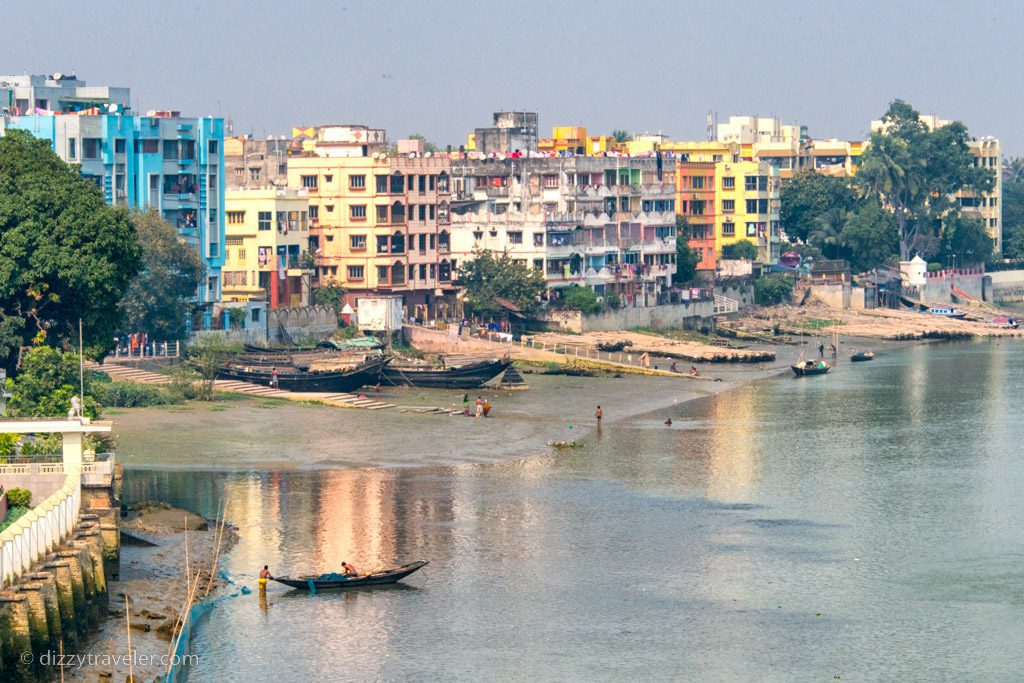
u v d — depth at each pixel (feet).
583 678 299.58
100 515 335.67
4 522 319.06
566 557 377.91
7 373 466.70
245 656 304.50
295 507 417.49
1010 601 347.56
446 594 346.74
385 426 546.67
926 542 396.57
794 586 357.61
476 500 435.53
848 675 303.27
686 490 455.22
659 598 347.36
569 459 502.79
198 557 362.94
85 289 467.52
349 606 336.70
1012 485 466.70
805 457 512.63
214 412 552.00
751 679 300.81
